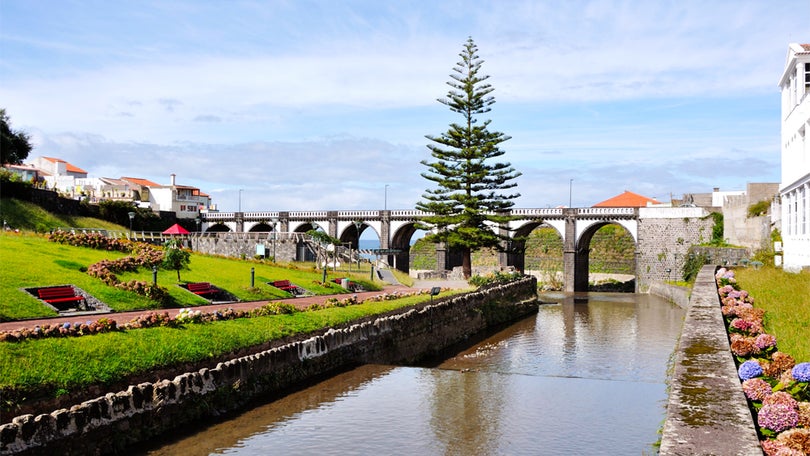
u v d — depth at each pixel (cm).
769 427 1040
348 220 10019
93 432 1523
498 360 3528
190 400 1856
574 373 3120
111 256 3969
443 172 7256
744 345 1639
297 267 5412
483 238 7006
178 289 3328
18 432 1352
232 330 2300
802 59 3597
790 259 4022
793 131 3800
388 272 6606
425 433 1881
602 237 10594
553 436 1877
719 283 3531
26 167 10269
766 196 7306
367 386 2456
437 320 3888
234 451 1658
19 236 4031
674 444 853
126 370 1747
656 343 4162
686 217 8331
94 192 10756
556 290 9150
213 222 10875
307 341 2511
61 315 2498
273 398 2192
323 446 1731
